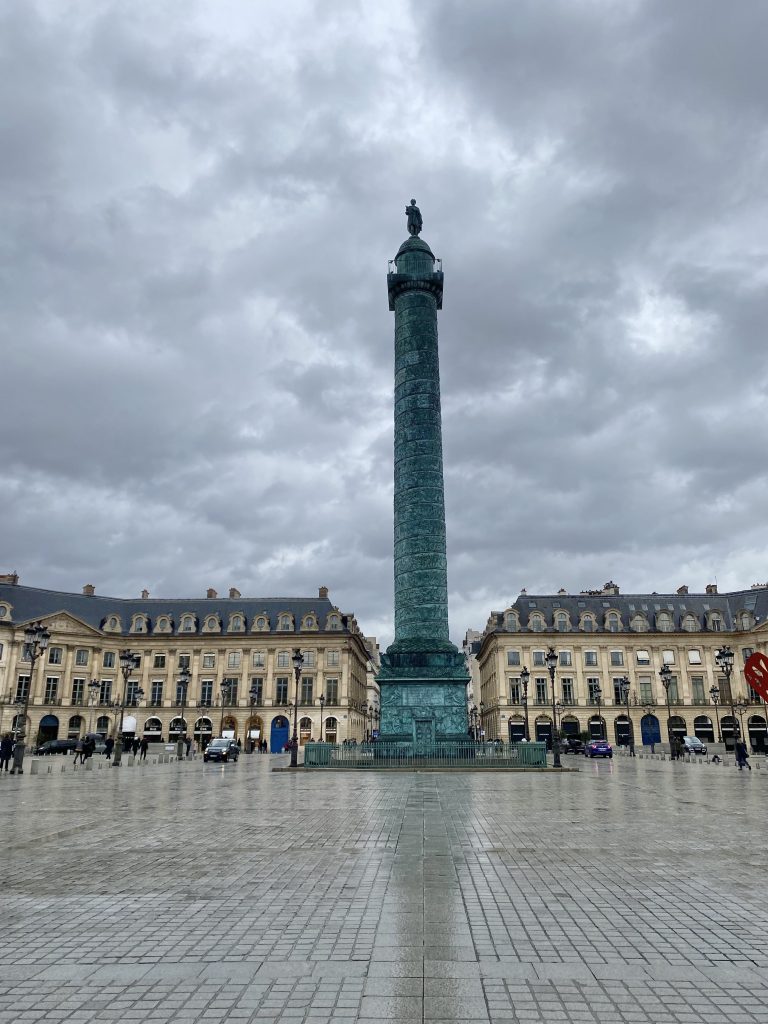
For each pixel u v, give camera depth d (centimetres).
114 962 650
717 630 8644
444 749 3834
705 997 572
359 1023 524
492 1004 557
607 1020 531
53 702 8256
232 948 686
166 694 8662
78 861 1116
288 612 8775
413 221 5131
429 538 4206
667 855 1153
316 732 8331
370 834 1375
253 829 1453
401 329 4628
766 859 1121
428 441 4353
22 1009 551
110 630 8894
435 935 722
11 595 8544
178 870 1044
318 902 854
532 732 8344
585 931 738
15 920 786
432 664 4025
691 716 8388
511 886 933
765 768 3825
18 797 2186
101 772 3588
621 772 3459
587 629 8631
